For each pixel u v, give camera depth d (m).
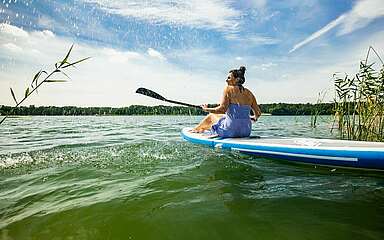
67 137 6.80
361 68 5.32
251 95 4.48
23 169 3.27
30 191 2.51
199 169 3.14
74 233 1.74
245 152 3.92
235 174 2.96
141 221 1.88
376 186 2.58
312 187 2.55
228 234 1.70
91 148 4.61
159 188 2.50
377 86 5.16
